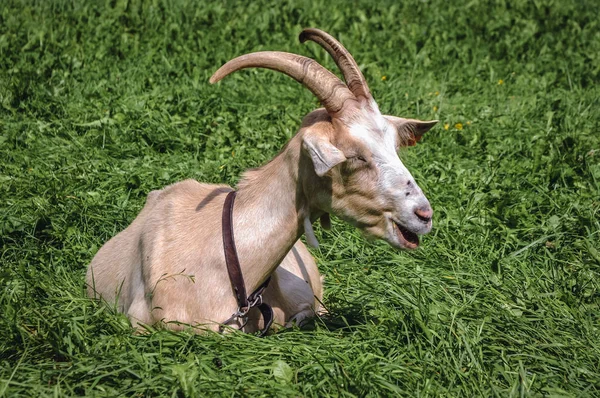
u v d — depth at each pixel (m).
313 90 9.84
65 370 9.19
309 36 10.36
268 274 10.42
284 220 10.23
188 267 10.32
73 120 18.17
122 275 11.41
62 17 26.22
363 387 9.24
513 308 11.73
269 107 19.03
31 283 11.47
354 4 29.94
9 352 9.88
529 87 22.47
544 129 18.81
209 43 24.25
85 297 11.57
